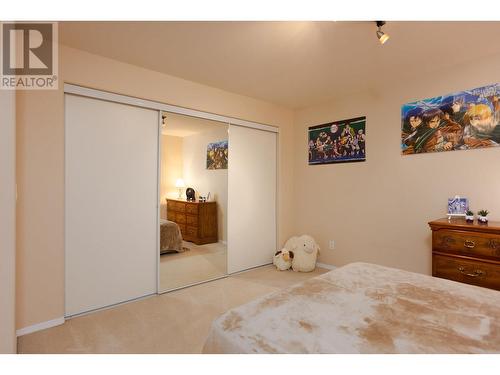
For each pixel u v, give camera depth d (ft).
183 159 12.16
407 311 4.17
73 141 8.25
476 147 8.66
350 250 12.02
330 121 12.76
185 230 12.40
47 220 7.57
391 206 10.71
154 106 9.68
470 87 8.75
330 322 3.86
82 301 8.39
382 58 8.57
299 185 14.02
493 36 7.27
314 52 8.20
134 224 9.46
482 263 7.28
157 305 9.00
